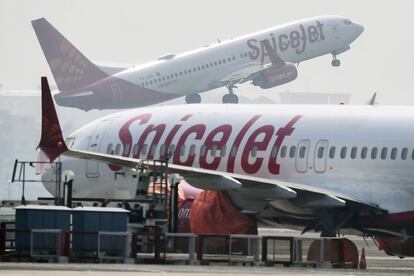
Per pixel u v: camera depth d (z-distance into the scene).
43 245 92.44
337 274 81.62
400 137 105.00
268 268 87.81
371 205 105.06
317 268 93.00
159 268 83.50
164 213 104.94
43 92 100.12
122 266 85.00
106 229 94.81
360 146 106.12
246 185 101.50
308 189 103.56
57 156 100.62
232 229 106.06
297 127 108.94
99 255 92.94
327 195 103.75
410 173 104.31
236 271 81.88
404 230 105.31
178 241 98.38
